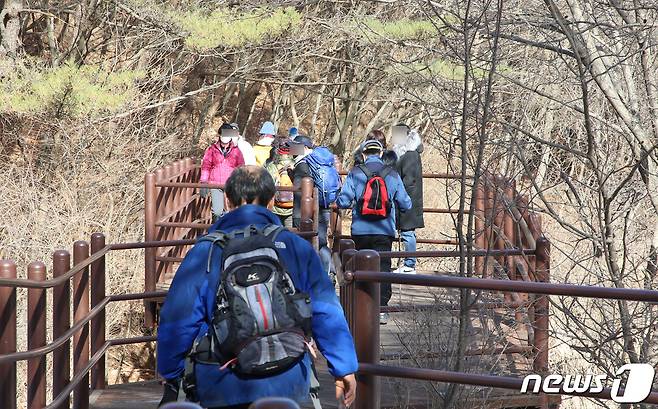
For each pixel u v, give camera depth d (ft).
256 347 17.51
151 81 99.71
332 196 57.62
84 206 78.79
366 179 45.11
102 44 108.68
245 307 17.52
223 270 17.92
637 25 35.50
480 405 32.40
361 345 23.59
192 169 67.00
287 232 18.86
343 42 104.17
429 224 89.10
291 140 61.16
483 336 33.94
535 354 35.94
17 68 85.15
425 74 63.41
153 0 91.81
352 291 24.17
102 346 34.99
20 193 72.33
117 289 71.41
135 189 84.43
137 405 34.60
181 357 18.13
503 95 49.88
